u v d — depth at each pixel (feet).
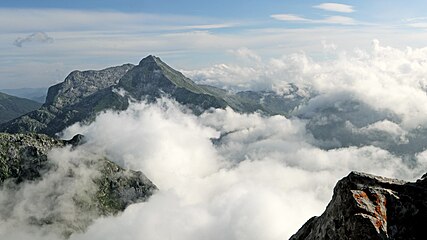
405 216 82.89
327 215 93.50
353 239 80.53
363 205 84.28
